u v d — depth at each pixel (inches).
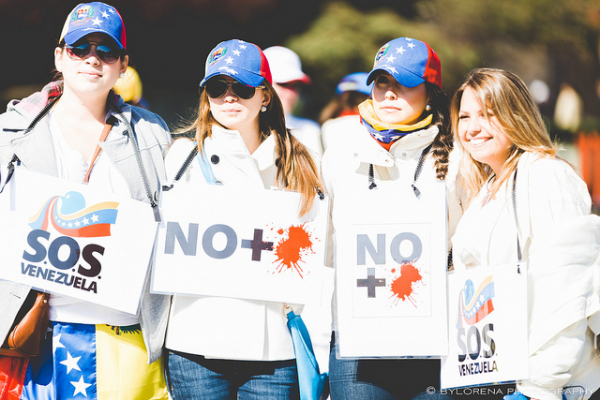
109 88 273.3
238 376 271.0
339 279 263.6
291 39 1299.2
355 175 274.4
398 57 268.2
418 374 265.6
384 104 272.2
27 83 1055.6
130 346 272.2
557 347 233.9
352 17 1341.0
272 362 271.0
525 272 238.4
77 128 276.4
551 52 1652.3
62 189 263.4
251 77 263.1
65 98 275.4
